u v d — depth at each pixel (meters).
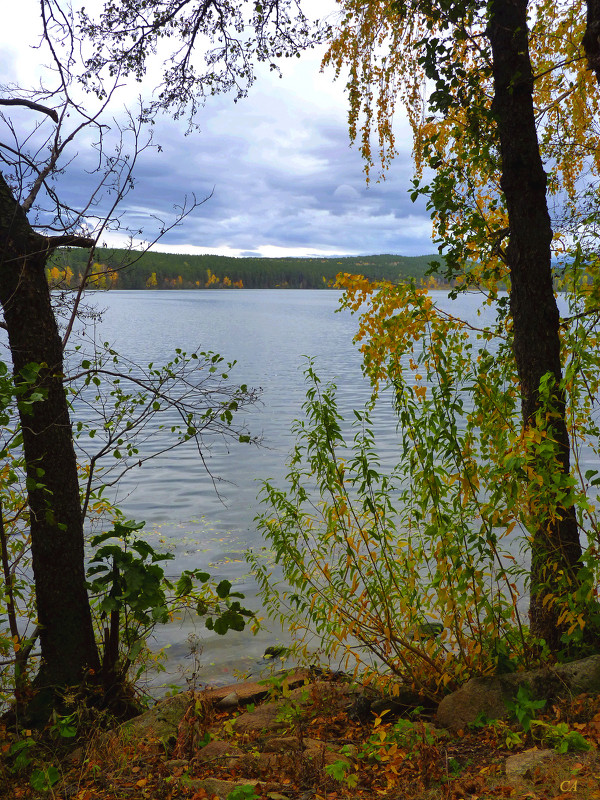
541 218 4.95
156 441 18.28
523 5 4.93
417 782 3.27
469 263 5.80
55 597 5.01
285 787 3.40
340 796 3.24
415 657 4.71
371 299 5.32
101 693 4.96
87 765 3.94
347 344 55.88
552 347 4.91
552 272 5.38
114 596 4.87
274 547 5.02
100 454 5.66
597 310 4.59
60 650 5.00
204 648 7.03
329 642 4.96
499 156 5.40
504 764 3.31
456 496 4.61
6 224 4.80
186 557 9.45
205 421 5.60
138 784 3.55
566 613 4.16
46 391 4.44
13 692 4.88
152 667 6.23
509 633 4.93
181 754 3.99
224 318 100.00
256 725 4.64
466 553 4.38
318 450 4.82
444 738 3.88
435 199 5.32
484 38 5.73
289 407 24.17
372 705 4.55
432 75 5.20
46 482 4.98
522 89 4.92
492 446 4.96
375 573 4.83
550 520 4.35
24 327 4.91
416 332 5.18
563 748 3.27
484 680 4.20
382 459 15.45
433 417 4.58
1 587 4.78
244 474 14.95
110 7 6.12
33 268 4.93
